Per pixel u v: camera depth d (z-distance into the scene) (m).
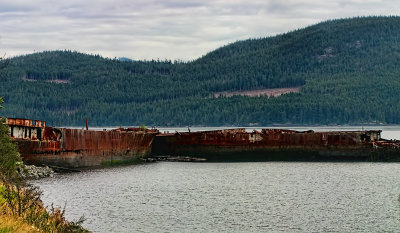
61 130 72.94
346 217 47.19
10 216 28.08
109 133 83.88
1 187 31.45
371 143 92.81
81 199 54.22
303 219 46.59
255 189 63.03
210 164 91.12
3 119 56.00
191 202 54.25
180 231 42.47
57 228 30.22
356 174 76.31
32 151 68.25
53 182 63.69
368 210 50.03
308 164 90.00
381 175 74.94
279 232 42.31
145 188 62.75
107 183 65.44
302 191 61.44
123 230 42.50
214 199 56.06
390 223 44.78
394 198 56.09
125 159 89.00
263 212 49.41
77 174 72.06
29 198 31.52
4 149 50.09
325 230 42.81
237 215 48.19
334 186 65.12
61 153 73.06
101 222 44.91
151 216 47.41
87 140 78.31
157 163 91.38
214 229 43.16
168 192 60.25
